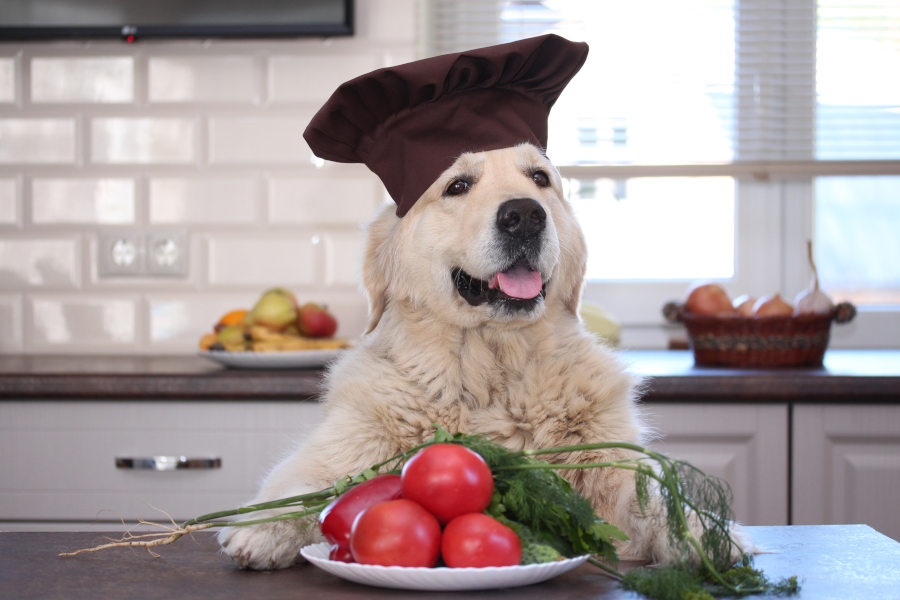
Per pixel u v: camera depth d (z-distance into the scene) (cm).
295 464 138
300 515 108
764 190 288
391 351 148
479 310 142
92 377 209
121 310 273
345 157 152
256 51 270
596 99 281
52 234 273
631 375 146
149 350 272
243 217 272
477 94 144
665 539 115
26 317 274
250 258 271
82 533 134
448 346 144
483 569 91
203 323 272
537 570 93
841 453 206
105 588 102
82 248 273
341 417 140
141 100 271
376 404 139
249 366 221
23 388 209
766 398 203
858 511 206
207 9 263
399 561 94
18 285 274
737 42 279
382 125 146
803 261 289
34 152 272
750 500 206
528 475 103
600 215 291
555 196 157
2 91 272
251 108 271
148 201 272
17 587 102
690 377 203
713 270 291
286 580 105
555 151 281
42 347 274
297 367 223
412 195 146
